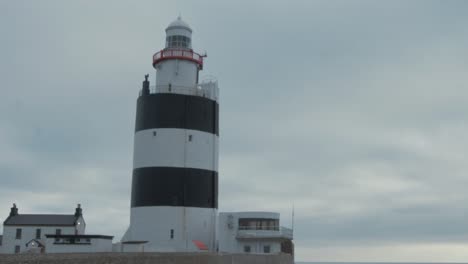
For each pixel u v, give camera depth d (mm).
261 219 55531
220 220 55812
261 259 50062
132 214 54719
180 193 53281
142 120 55469
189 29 59625
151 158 53938
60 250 44812
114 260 29969
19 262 23125
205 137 55906
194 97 55875
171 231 52406
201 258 40094
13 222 74250
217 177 57344
